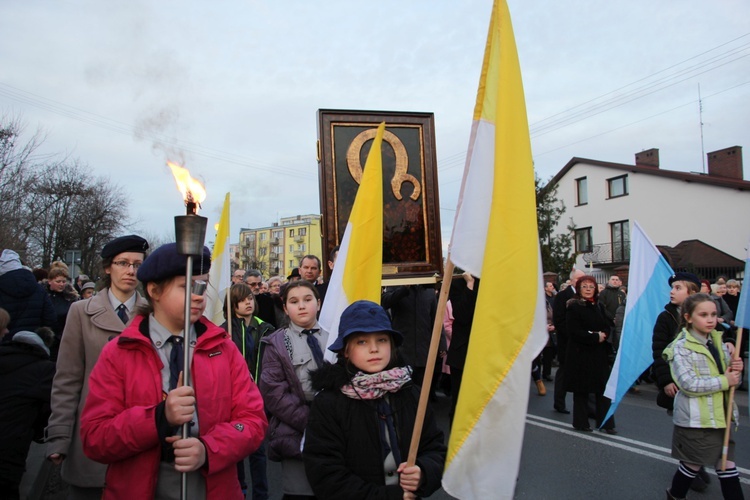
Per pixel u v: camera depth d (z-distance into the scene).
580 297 6.50
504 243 2.34
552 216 23.50
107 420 2.04
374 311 2.51
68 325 3.07
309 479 2.36
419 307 6.43
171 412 1.89
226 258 4.62
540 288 2.33
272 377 3.40
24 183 20.17
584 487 4.71
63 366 3.01
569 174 32.59
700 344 4.03
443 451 2.49
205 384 2.20
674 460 5.38
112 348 2.17
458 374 5.41
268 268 89.44
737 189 25.05
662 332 4.82
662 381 4.69
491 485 2.24
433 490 2.30
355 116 6.52
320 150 6.39
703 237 26.06
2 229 18.00
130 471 2.07
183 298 2.23
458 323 5.43
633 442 6.02
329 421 2.39
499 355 2.29
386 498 2.25
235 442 2.11
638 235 5.91
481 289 2.35
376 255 3.72
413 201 6.62
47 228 31.11
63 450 2.84
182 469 1.91
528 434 6.38
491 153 2.48
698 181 26.19
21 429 3.79
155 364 2.16
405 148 6.64
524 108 2.44
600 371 6.37
